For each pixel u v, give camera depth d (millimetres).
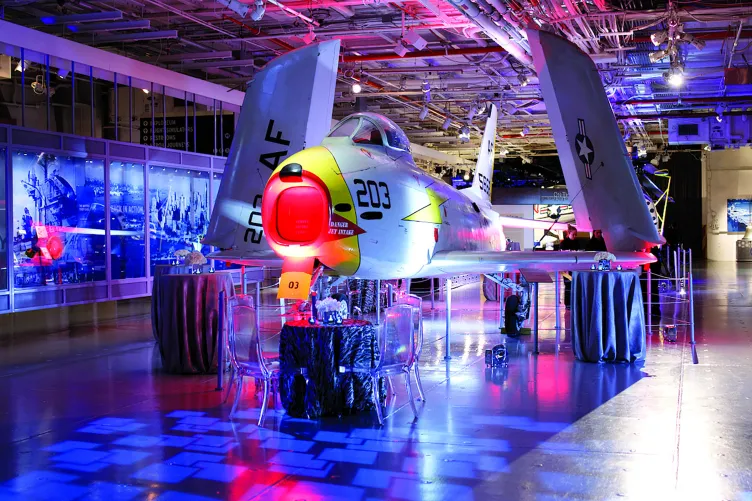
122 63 13656
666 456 5121
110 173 13258
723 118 20109
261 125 9508
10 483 4711
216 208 9445
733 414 6242
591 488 4516
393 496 4438
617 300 8773
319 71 9609
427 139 27766
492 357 8648
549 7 11539
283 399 6379
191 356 8305
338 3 11812
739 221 33562
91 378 8125
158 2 12266
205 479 4766
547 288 21375
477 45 15312
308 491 4539
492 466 4961
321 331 6254
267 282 19781
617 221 9227
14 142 11266
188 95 15852
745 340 10320
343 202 6984
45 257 11922
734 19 12078
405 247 7746
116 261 13438
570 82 9109
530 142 28438
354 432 5832
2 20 11219
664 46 14047
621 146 9250
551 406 6641
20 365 8969
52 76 16188
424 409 6582
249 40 14586
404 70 16750
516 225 13805
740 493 4402
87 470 4957
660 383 7535
